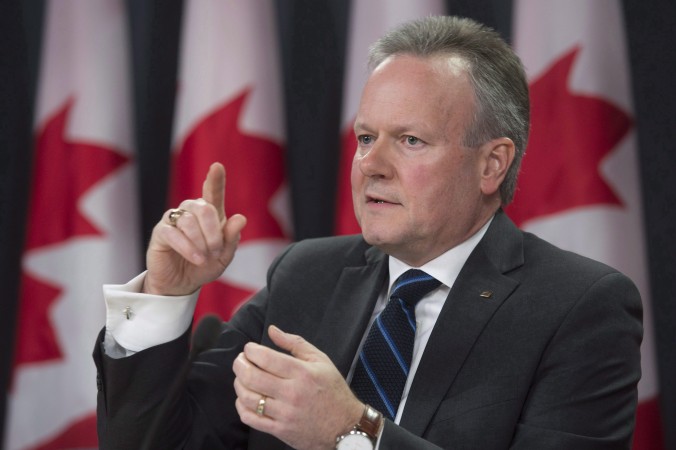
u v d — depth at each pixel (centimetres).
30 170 730
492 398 356
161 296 360
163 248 349
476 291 382
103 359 361
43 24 731
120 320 363
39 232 676
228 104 664
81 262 669
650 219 679
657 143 678
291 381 308
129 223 686
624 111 635
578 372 359
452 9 695
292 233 680
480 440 350
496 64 390
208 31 669
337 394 316
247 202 661
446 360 367
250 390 312
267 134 669
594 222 622
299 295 422
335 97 714
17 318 713
